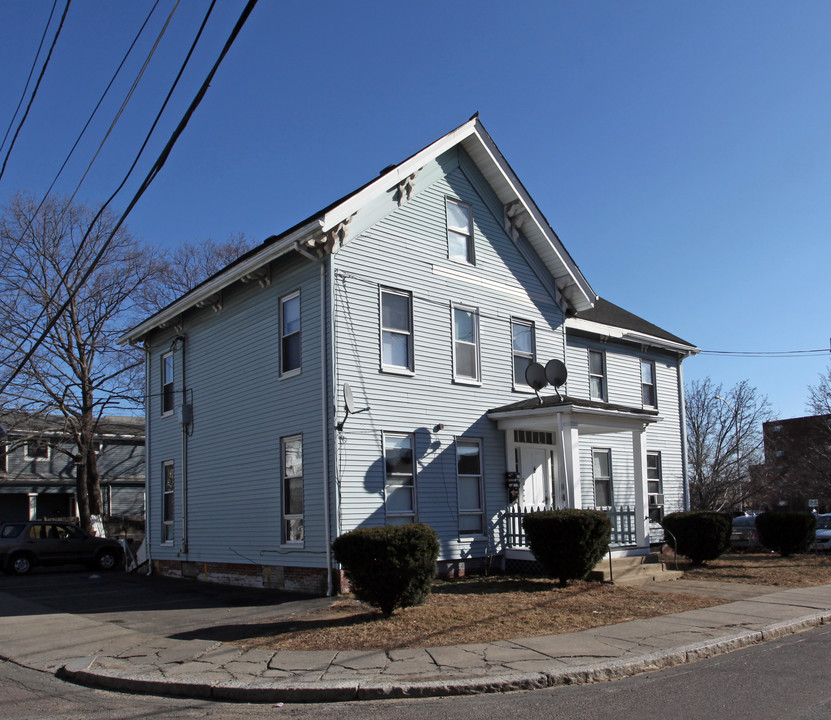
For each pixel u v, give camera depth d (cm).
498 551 1733
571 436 1609
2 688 858
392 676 804
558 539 1437
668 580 1565
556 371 1698
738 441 3328
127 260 3141
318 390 1513
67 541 2389
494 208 1902
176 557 1973
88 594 1655
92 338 3084
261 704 763
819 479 3988
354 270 1553
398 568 1115
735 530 2358
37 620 1304
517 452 1853
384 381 1570
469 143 1836
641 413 1748
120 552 2497
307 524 1508
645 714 669
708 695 728
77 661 959
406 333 1641
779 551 2100
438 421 1661
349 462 1478
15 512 3550
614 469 2238
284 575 1561
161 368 2136
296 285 1603
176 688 810
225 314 1842
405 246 1664
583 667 820
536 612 1159
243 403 1742
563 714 679
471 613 1145
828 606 1226
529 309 1941
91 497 3098
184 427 1961
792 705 682
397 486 1567
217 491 1816
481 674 803
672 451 2517
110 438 3703
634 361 2431
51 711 746
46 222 2922
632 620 1101
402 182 1662
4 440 2944
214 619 1234
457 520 1664
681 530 1831
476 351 1781
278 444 1612
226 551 1759
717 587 1451
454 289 1755
